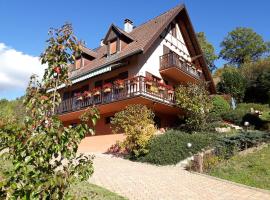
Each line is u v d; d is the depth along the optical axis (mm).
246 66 47625
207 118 24625
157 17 30219
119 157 20766
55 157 4109
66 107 27984
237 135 17703
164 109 25297
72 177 4074
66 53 4781
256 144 17562
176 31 30219
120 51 26109
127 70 25234
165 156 17422
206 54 65312
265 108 35469
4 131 3904
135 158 19031
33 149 3885
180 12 29516
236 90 41562
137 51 22328
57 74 4660
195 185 12391
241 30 74750
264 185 12156
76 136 4230
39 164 3955
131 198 10133
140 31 28406
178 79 28578
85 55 30875
